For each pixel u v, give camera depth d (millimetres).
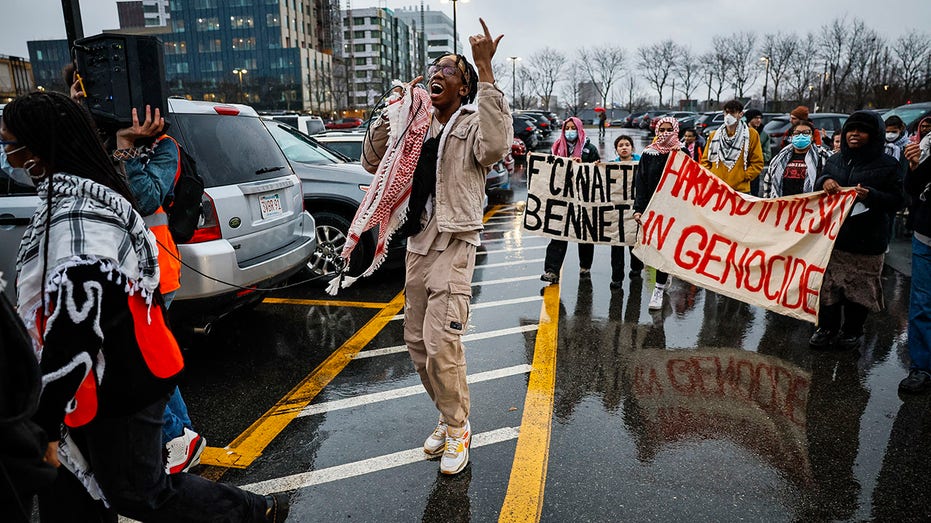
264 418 3404
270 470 2893
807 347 4414
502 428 3262
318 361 4203
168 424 2512
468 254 2701
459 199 2594
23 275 1615
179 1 97500
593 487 2729
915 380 3645
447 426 2859
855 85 52000
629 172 5773
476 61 2404
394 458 2980
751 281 4742
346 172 6055
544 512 2557
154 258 1822
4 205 3508
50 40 105188
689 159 4965
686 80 77125
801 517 2535
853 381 3836
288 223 4668
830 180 4156
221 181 4043
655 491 2699
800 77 63094
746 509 2580
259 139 4641
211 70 99250
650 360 4188
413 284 2807
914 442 3109
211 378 3947
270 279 4285
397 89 2746
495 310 5289
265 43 96375
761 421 3336
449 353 2689
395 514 2562
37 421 1482
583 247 6227
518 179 15672
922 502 2635
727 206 4828
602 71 83188
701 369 4031
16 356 1307
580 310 5281
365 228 2750
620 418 3369
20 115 1631
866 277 4105
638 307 5359
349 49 117000
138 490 1815
